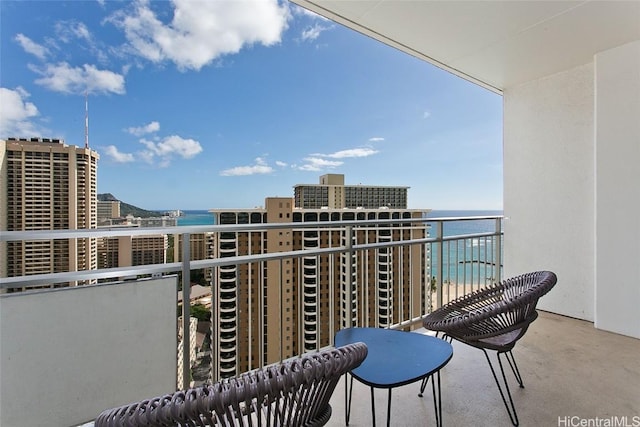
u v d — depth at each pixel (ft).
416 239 9.57
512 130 11.82
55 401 4.58
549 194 10.83
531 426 5.31
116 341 5.00
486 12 7.44
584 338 8.76
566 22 7.79
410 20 7.82
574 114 10.23
